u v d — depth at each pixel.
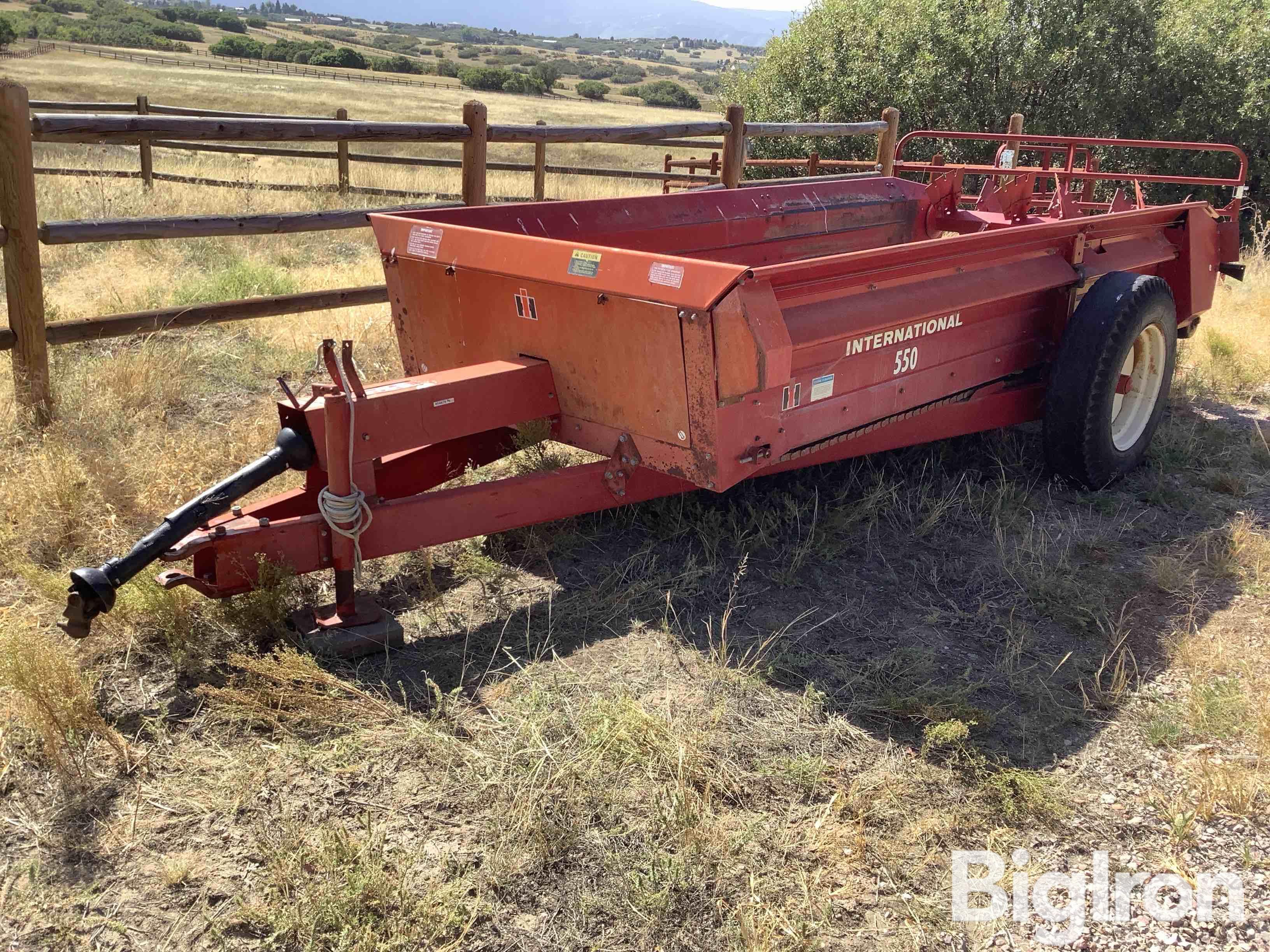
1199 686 3.57
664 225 5.55
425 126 6.43
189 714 3.20
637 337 3.61
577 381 3.95
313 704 3.20
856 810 2.95
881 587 4.29
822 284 3.85
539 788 2.93
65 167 14.49
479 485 3.75
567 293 3.79
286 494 3.67
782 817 2.91
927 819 2.93
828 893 2.65
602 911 2.55
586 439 4.05
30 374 5.19
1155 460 5.77
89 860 2.63
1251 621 4.06
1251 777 3.11
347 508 3.42
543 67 164.38
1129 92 14.52
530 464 4.95
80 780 2.88
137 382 5.61
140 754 2.99
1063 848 2.86
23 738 3.00
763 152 17.16
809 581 4.29
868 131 9.68
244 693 3.18
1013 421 5.38
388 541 3.59
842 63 16.27
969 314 4.68
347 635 3.53
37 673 3.01
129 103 14.33
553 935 2.48
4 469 4.61
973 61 14.94
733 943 2.48
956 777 3.12
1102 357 4.93
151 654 3.46
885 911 2.61
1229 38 14.40
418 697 3.35
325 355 3.39
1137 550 4.70
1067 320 5.27
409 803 2.88
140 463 4.65
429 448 4.08
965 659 3.78
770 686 3.54
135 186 12.02
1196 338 7.88
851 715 3.40
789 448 3.94
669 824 2.82
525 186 17.95
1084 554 4.63
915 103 15.23
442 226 4.21
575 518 4.60
